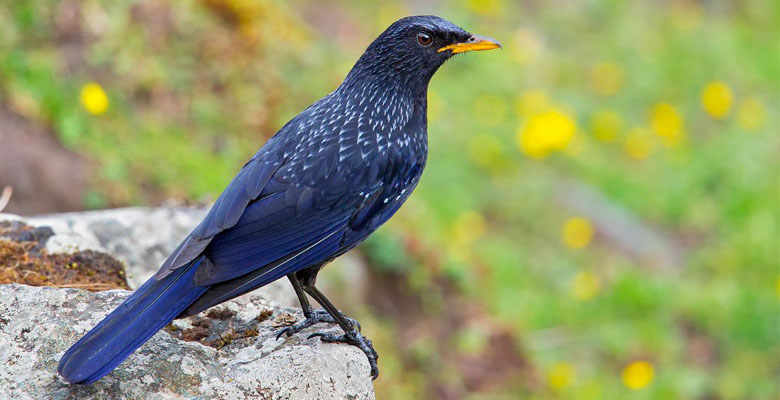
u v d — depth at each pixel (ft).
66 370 16.28
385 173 21.15
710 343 45.57
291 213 19.79
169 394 17.76
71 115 39.42
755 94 70.49
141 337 17.04
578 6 73.26
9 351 17.99
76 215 25.57
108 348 16.67
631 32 72.38
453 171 49.62
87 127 39.58
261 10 48.19
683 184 56.80
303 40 49.42
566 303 44.98
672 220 55.21
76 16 42.73
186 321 21.03
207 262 18.40
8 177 35.83
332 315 20.44
